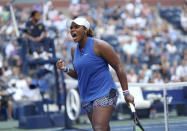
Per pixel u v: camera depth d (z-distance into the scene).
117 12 41.06
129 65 34.62
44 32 20.88
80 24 8.59
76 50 8.93
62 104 21.34
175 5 47.69
